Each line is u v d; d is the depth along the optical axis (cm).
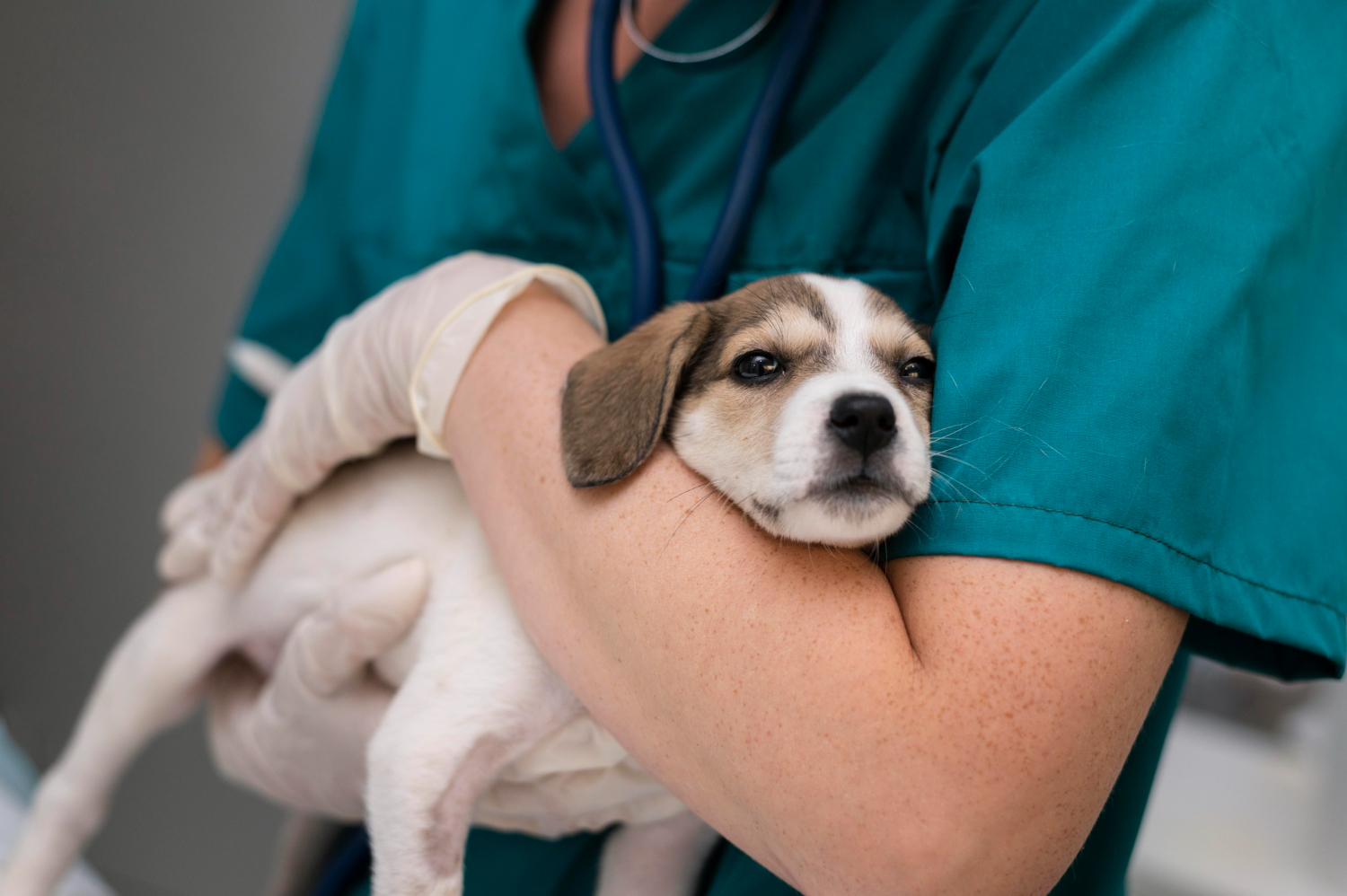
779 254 168
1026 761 92
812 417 127
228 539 192
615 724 111
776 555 105
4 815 259
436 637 156
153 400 395
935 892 92
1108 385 103
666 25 182
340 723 167
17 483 397
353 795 174
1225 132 112
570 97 193
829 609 100
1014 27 143
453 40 213
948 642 97
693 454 145
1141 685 99
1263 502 111
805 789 95
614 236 185
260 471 180
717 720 100
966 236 120
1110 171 113
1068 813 94
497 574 159
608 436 119
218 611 214
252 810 374
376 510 184
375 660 170
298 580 189
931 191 150
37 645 399
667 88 180
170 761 379
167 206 388
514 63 193
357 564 181
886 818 93
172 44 379
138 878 372
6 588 398
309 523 193
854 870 94
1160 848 304
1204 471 103
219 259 391
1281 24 120
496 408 130
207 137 386
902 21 165
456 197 201
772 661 98
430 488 181
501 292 139
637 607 106
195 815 378
